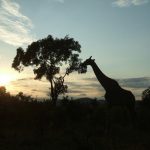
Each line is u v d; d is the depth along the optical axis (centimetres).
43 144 1388
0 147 1300
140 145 1340
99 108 2077
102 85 1773
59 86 4753
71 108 2045
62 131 1755
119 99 1739
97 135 1598
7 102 1981
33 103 1922
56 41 5303
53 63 5166
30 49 5281
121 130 1736
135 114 1817
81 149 1255
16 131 1706
